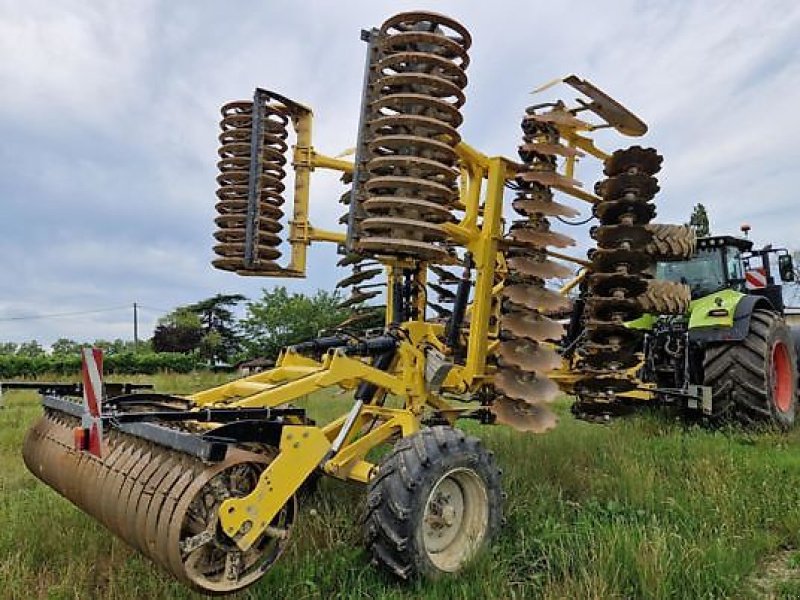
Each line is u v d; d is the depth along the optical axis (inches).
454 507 141.6
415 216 153.6
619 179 192.2
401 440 138.3
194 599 117.6
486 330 180.5
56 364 916.0
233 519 107.8
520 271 172.9
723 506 160.6
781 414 270.2
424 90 156.1
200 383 535.8
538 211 174.6
